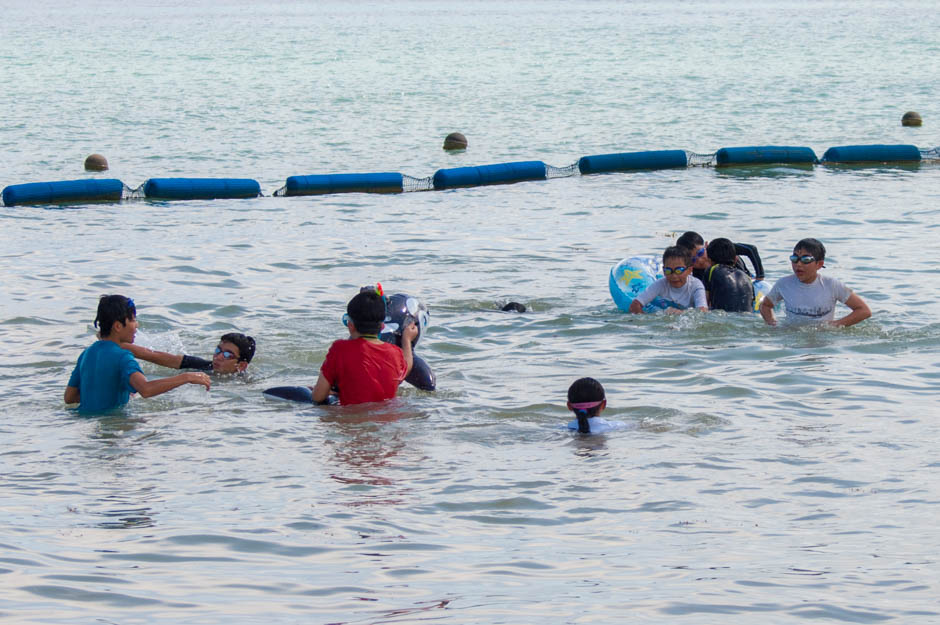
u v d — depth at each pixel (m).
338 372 10.87
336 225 23.09
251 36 106.25
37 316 14.80
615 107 48.34
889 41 90.12
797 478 8.61
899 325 14.09
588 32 109.12
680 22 127.62
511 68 68.81
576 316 14.76
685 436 9.76
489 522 7.72
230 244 20.77
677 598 6.34
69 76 62.59
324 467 8.98
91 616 6.04
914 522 7.64
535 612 6.15
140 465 9.02
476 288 16.78
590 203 25.78
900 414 10.35
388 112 46.78
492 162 34.03
